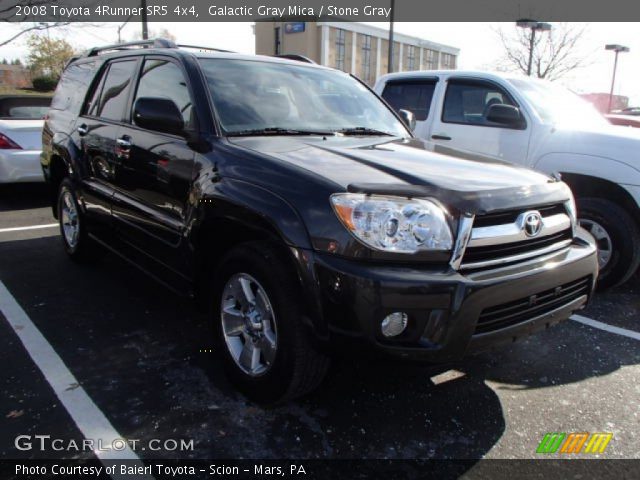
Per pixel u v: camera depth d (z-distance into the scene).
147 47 4.19
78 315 3.87
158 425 2.62
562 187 2.95
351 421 2.71
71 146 4.70
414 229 2.29
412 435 2.62
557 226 2.80
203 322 3.80
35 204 7.90
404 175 2.56
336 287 2.28
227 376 2.97
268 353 2.68
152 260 3.62
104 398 2.83
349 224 2.30
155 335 3.59
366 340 2.26
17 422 2.61
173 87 3.52
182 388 2.95
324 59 48.09
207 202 2.87
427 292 2.22
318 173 2.54
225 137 3.06
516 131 5.30
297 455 2.45
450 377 3.19
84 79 4.96
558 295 2.73
